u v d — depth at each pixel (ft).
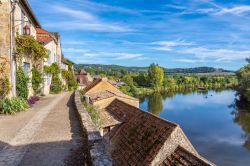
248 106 181.78
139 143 44.21
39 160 22.40
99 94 86.79
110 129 55.36
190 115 149.69
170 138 38.14
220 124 125.18
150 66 333.83
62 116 41.96
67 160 22.41
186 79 418.31
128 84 272.10
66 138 28.86
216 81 447.42
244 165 73.10
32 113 44.83
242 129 114.62
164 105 193.98
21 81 52.37
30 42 56.44
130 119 55.62
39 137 29.27
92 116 43.09
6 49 46.16
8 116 41.68
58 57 124.88
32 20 69.72
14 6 47.42
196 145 91.61
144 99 236.84
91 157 18.62
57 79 103.55
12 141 27.71
